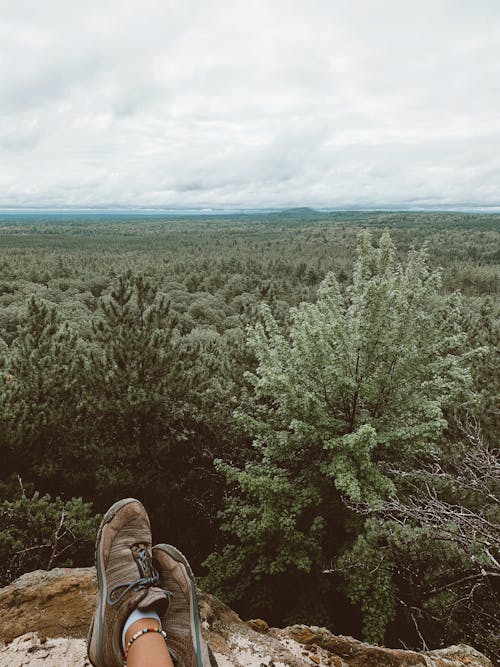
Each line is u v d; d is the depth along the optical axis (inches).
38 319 478.0
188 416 504.7
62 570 129.0
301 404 410.6
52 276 4165.8
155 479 473.1
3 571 286.7
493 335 626.5
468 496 317.1
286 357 439.2
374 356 406.9
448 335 423.5
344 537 432.5
